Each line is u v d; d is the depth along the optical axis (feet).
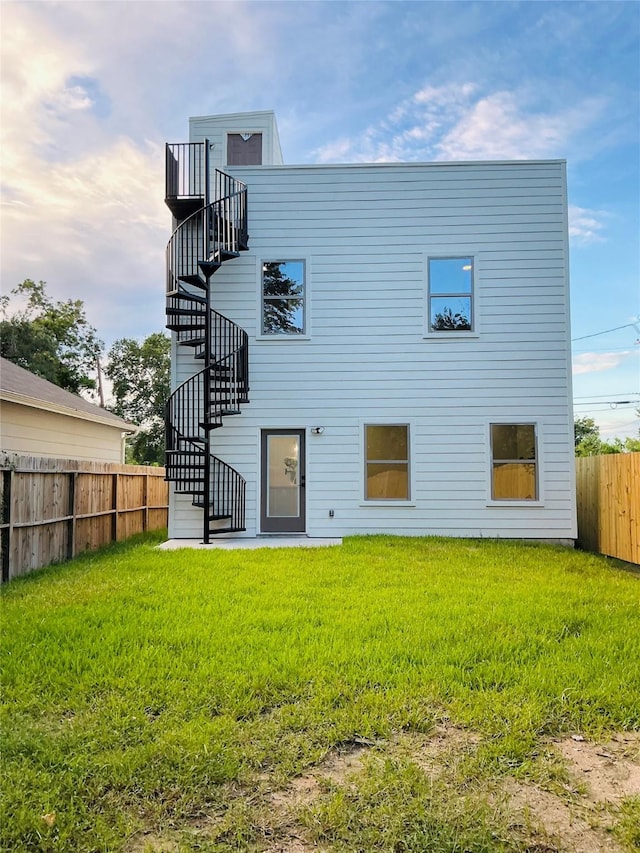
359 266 34.17
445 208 34.17
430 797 7.45
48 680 10.96
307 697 10.35
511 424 33.60
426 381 33.81
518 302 33.86
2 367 42.57
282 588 18.79
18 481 22.44
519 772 8.03
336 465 33.63
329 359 33.96
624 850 6.59
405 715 9.59
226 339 33.96
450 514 33.30
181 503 33.58
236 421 33.78
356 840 6.70
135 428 57.77
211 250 32.89
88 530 29.60
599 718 9.65
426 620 14.99
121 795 7.48
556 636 13.99
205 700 10.13
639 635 14.08
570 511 33.09
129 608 16.17
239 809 7.23
